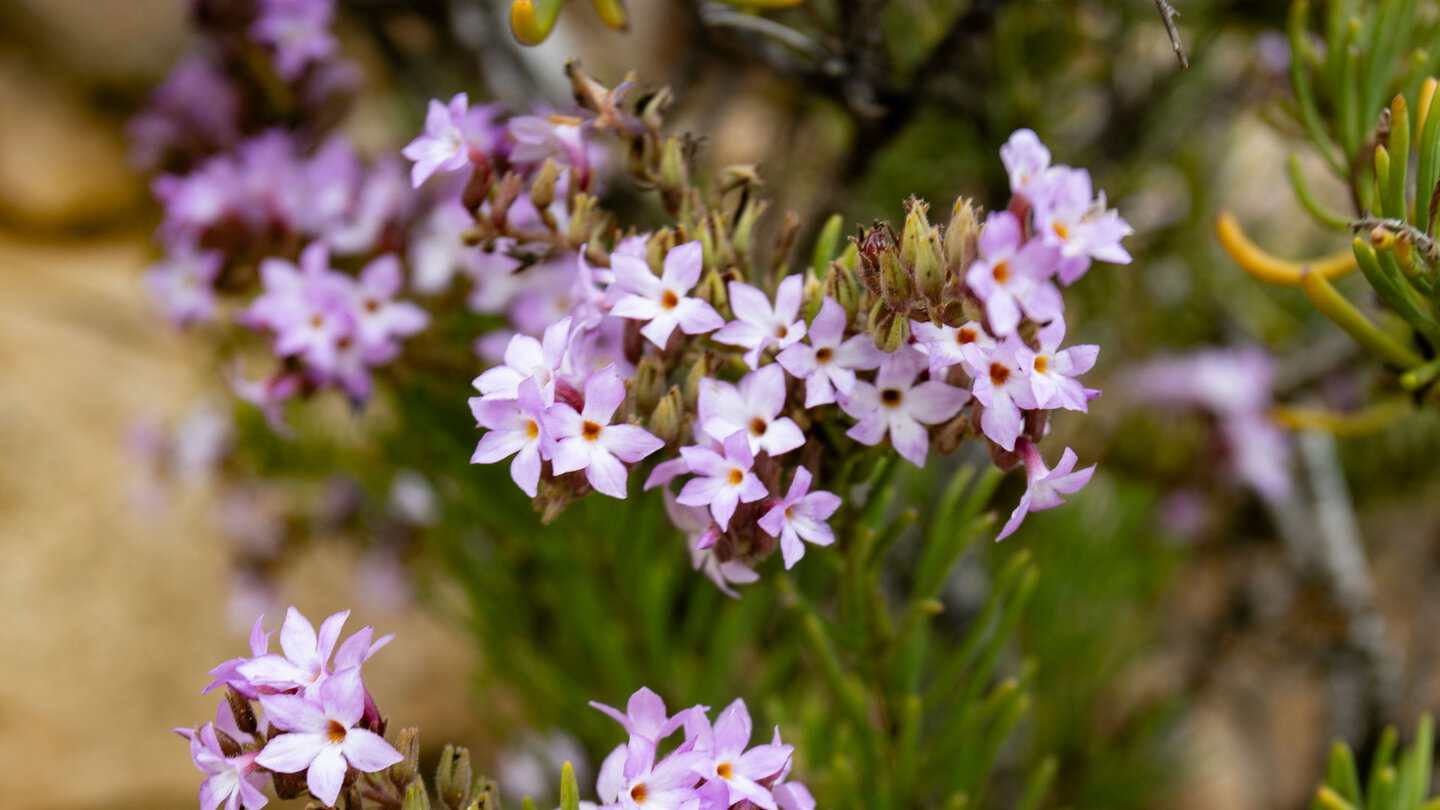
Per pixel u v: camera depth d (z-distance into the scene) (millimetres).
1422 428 820
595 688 602
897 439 459
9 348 962
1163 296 848
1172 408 783
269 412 544
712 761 454
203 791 452
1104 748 786
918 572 506
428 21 717
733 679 598
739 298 463
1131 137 693
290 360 542
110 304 1060
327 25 668
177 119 638
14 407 918
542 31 483
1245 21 600
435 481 606
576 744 649
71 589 872
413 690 907
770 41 559
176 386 1001
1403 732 765
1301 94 499
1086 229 463
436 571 775
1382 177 469
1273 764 976
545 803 721
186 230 568
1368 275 471
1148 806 950
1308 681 958
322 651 454
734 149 869
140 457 778
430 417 568
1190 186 793
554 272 545
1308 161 885
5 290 1048
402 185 560
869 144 560
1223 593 938
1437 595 924
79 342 1001
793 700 583
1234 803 964
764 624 601
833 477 481
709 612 609
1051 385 452
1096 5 647
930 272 454
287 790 453
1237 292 863
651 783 450
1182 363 786
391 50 767
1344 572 726
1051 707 768
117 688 861
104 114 1216
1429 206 467
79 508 905
